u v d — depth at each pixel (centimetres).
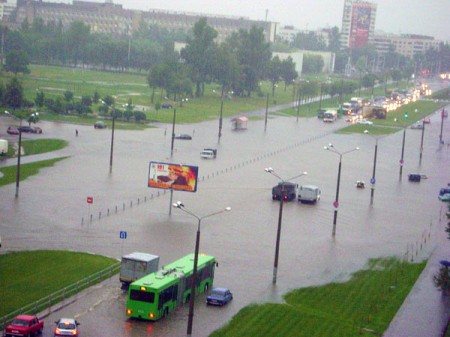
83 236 11438
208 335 7706
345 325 8312
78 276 9344
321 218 14112
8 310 7925
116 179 16350
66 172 16725
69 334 7294
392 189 18050
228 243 11656
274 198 15512
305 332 8006
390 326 8394
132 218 12850
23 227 11712
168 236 11788
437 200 16975
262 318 8362
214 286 9475
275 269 9825
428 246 12456
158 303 8000
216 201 14850
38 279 9106
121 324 7862
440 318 8756
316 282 9950
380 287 9875
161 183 13938
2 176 15612
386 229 13600
